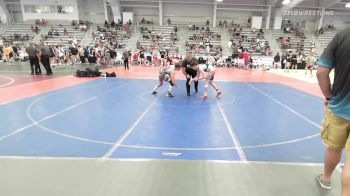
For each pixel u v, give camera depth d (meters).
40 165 3.61
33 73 14.26
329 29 34.03
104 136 4.88
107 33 30.48
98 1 34.28
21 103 7.45
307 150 4.33
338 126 2.65
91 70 14.11
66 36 30.58
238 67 23.64
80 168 3.53
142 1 33.19
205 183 3.18
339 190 3.06
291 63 22.12
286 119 6.26
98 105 7.39
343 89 2.46
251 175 3.40
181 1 33.16
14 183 3.13
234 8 33.50
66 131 5.12
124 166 3.60
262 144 4.59
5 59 23.81
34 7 33.31
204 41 29.66
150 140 4.70
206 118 6.22
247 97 9.05
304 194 2.98
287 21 35.16
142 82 12.27
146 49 26.92
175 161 3.78
